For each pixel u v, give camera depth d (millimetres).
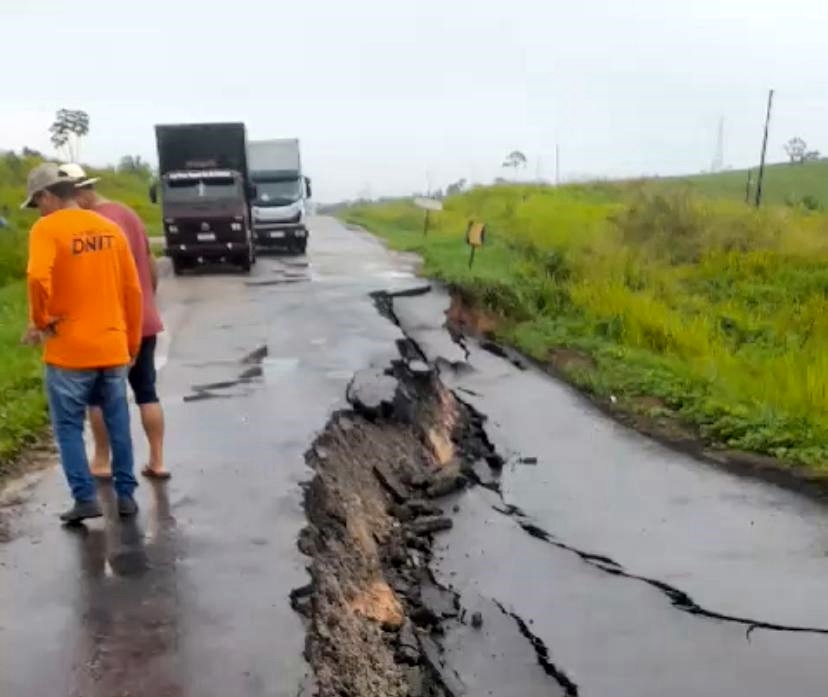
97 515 6352
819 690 5578
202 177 21641
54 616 5145
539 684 5699
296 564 5836
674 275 22172
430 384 12109
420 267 22656
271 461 7746
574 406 12188
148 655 4754
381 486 8812
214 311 16141
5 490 7199
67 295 5891
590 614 6594
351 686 5156
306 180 27578
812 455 9594
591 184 51594
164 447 8125
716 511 8477
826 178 69188
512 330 16547
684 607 6664
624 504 8750
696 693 5559
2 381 10539
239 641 4902
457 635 6340
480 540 8016
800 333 16031
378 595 6648
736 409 10922
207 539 6176
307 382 10734
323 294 17938
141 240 6719
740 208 29422
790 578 7078
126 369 6316
